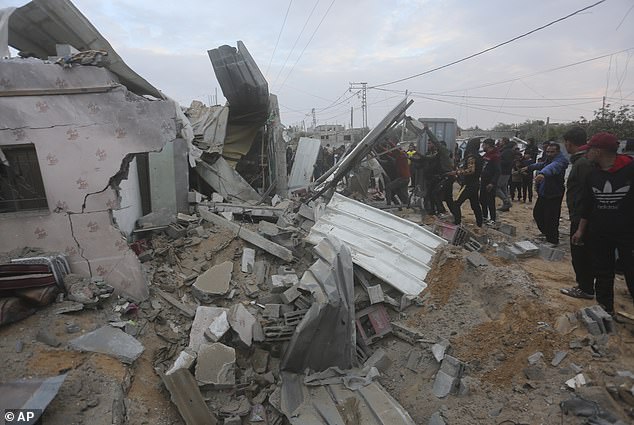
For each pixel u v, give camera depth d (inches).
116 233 181.5
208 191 392.2
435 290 197.6
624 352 137.6
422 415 145.5
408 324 186.9
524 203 429.1
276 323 188.1
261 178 470.9
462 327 174.9
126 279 184.2
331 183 326.0
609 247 153.2
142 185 291.3
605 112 663.8
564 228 315.9
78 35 197.0
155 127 179.2
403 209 355.9
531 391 135.6
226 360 158.4
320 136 1366.9
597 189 146.6
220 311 182.7
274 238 259.8
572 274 205.6
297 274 229.8
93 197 176.1
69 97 167.3
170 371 150.7
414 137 419.5
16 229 169.8
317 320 164.6
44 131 165.8
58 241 174.9
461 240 241.1
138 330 168.2
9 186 169.6
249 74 372.5
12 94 159.9
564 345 145.3
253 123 446.3
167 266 222.7
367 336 191.2
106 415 117.8
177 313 187.2
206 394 152.3
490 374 148.6
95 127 171.6
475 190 285.1
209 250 238.7
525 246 238.7
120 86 172.9
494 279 185.3
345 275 183.6
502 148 382.9
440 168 319.6
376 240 230.1
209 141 385.7
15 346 135.1
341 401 151.7
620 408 118.4
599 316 147.9
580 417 119.5
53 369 129.3
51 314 153.9
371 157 344.8
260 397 157.1
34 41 202.8
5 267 150.2
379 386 159.9
